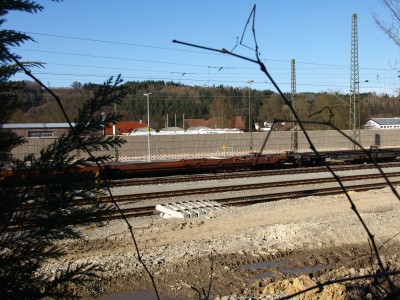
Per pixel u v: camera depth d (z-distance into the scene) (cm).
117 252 1030
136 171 2536
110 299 798
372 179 2362
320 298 749
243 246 1084
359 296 745
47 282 269
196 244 1097
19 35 256
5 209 241
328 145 4744
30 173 251
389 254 1050
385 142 5066
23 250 255
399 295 217
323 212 1448
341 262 998
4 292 247
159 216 1449
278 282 825
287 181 2138
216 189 1923
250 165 2908
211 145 4347
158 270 925
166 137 4141
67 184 255
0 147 281
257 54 177
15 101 270
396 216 1368
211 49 177
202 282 875
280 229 1202
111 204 271
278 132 4591
